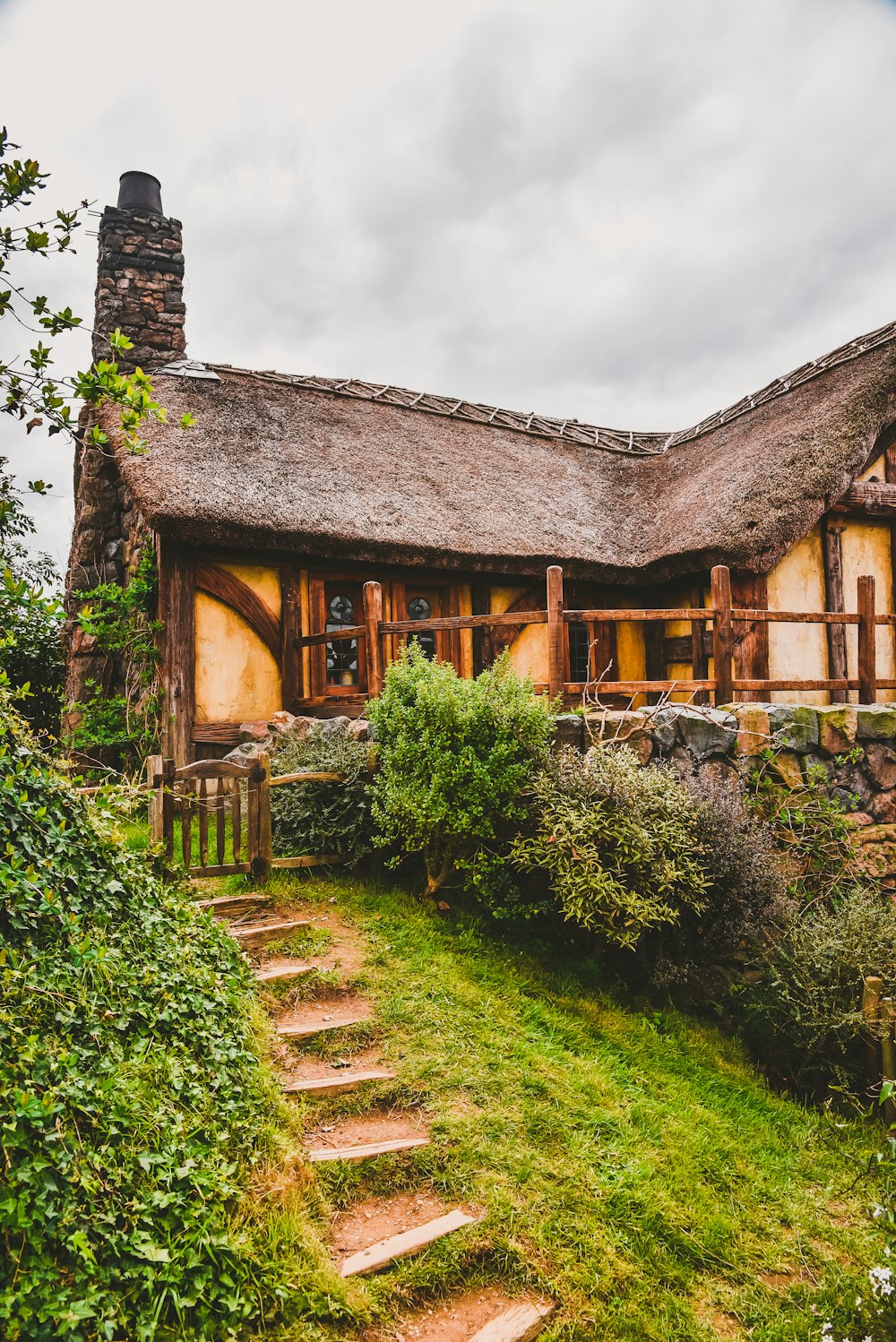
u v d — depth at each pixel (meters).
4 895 2.79
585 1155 3.17
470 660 9.16
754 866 4.97
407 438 10.09
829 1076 4.51
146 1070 2.74
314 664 8.15
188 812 4.71
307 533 7.32
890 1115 4.12
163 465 7.18
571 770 4.97
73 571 8.84
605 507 10.63
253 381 9.84
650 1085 3.92
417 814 4.77
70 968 2.84
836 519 9.06
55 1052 2.50
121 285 9.68
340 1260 2.54
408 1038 3.71
